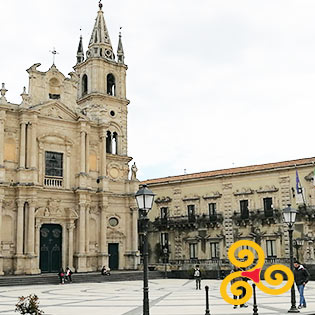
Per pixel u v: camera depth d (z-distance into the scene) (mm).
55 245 55562
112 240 61031
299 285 25781
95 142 61031
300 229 56844
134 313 24109
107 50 66312
